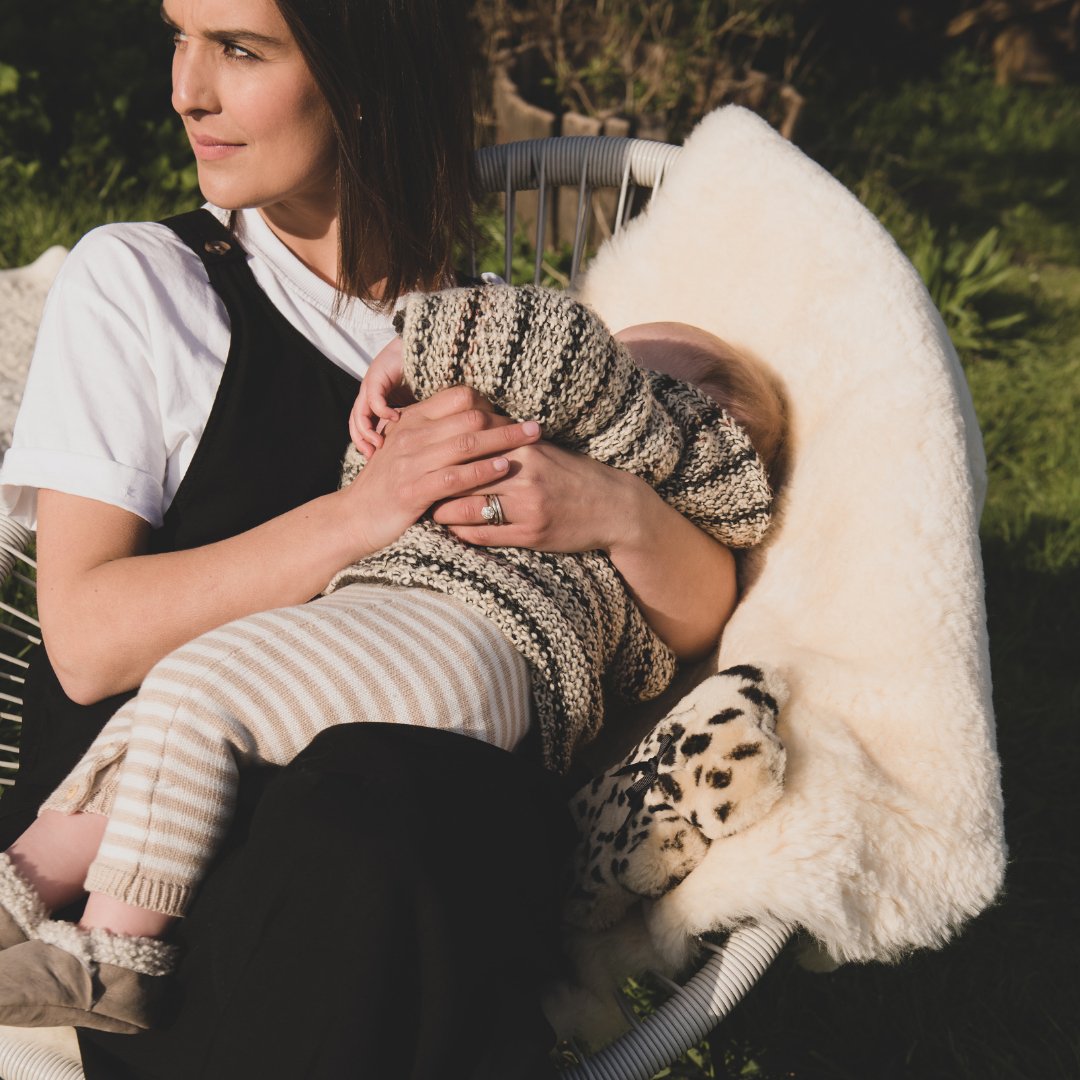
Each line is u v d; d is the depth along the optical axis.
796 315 1.61
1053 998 2.04
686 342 1.56
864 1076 1.90
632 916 1.21
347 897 1.00
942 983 2.02
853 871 1.13
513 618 1.23
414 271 1.57
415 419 1.30
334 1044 0.99
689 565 1.44
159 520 1.37
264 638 1.15
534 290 1.28
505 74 4.77
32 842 1.16
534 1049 1.03
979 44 7.08
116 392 1.34
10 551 1.61
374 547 1.30
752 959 1.17
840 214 1.62
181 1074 1.07
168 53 4.31
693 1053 1.89
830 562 1.42
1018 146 6.25
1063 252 5.21
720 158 1.74
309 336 1.48
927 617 1.31
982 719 1.26
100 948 1.08
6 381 2.73
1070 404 3.90
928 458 1.40
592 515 1.33
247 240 1.49
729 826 1.16
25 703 1.46
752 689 1.24
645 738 1.28
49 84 4.07
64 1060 1.21
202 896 1.11
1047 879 2.30
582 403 1.30
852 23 6.95
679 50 5.11
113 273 1.38
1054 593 3.06
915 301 1.52
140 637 1.27
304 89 1.36
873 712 1.26
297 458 1.43
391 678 1.16
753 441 1.53
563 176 2.10
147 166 4.07
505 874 1.10
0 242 3.60
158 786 1.10
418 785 1.05
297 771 1.08
